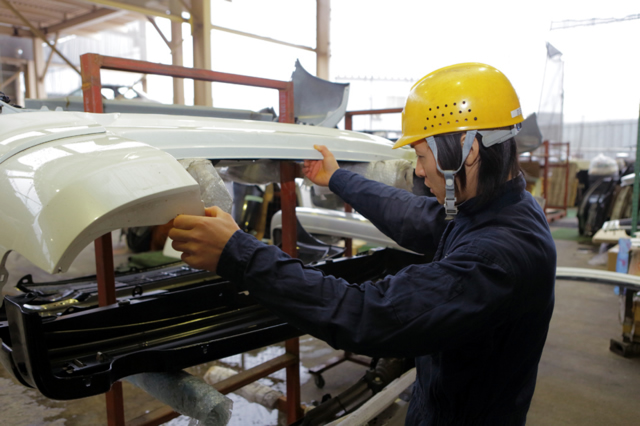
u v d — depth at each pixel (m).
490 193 0.79
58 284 2.00
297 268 0.70
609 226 4.47
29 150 0.80
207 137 1.11
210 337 1.15
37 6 7.16
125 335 1.09
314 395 2.24
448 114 0.76
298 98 2.38
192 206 0.72
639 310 2.65
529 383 0.93
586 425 2.00
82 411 2.10
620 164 8.77
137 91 3.74
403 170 1.56
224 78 1.44
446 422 0.92
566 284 4.24
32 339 0.66
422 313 0.67
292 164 1.59
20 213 0.70
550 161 8.84
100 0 4.75
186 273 2.11
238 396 2.23
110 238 1.36
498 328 0.82
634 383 2.37
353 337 0.67
